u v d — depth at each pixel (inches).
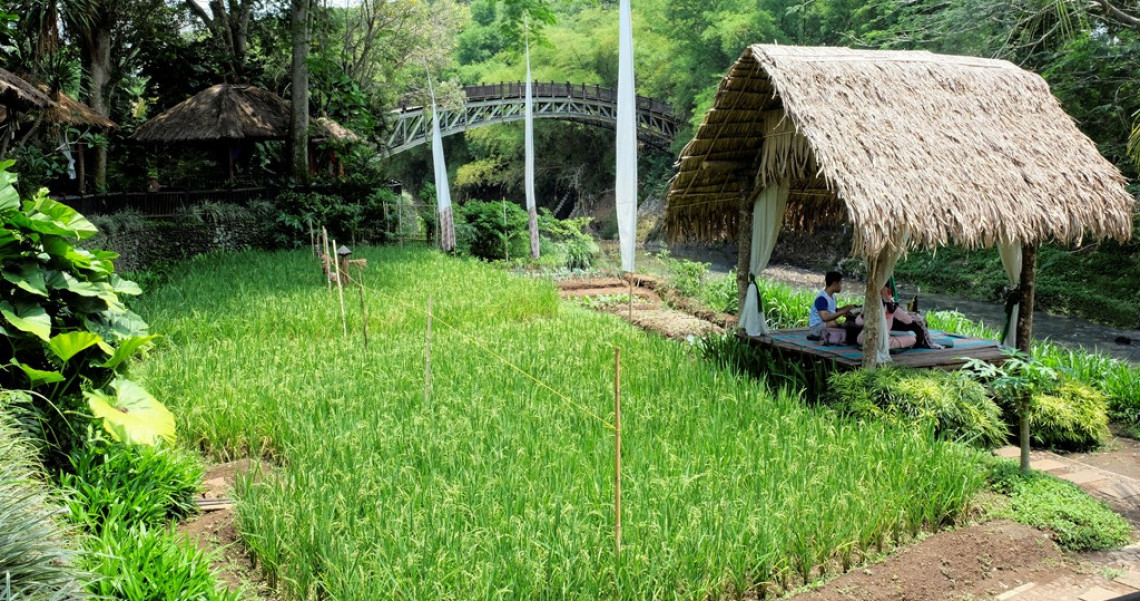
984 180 331.3
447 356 361.4
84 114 719.1
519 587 174.7
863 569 210.8
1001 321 737.0
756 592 197.6
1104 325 706.8
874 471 244.1
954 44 792.3
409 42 1300.4
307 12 956.0
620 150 465.1
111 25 876.6
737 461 240.1
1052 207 336.5
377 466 231.0
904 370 326.6
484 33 2330.2
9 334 227.5
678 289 651.5
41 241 235.8
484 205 919.7
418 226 1059.9
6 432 187.5
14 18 545.3
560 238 979.9
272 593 191.0
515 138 1834.4
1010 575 215.6
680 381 326.3
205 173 1031.0
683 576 188.1
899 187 312.5
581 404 290.8
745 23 1337.4
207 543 214.4
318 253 695.1
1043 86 382.9
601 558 186.4
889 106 341.1
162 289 550.9
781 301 559.2
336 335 420.2
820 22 1310.3
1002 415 334.0
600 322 478.3
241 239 853.2
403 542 185.8
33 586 146.0
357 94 1099.9
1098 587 210.8
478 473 223.1
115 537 193.2
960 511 241.8
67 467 231.0
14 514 155.3
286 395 293.3
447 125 1400.1
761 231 400.5
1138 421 361.7
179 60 1055.6
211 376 317.7
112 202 721.6
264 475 229.0
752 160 405.1
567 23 2134.6
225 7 1059.3
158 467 227.6
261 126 948.0
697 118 1430.9
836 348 372.5
